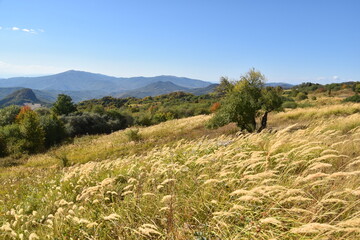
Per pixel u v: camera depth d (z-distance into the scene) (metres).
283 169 4.18
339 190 3.04
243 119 17.88
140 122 47.25
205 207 3.41
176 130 26.75
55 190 7.04
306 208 2.84
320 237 2.22
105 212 4.14
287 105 40.25
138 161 8.43
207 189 3.73
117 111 49.47
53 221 4.23
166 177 4.82
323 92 90.12
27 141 25.66
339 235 2.35
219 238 2.63
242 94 18.30
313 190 3.26
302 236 2.26
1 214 6.10
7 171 16.38
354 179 3.28
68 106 51.19
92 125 40.47
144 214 3.63
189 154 6.84
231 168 4.45
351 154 4.68
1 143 23.98
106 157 17.73
